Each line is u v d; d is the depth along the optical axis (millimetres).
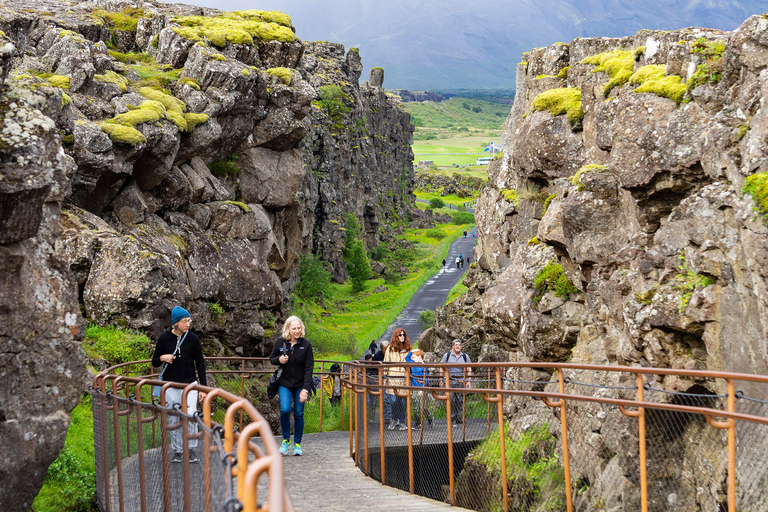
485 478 9594
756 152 7562
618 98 11188
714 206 8195
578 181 11352
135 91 18922
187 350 9367
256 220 21844
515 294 17031
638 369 7195
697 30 10305
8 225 5711
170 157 18094
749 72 8086
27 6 21844
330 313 65375
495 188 23750
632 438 8938
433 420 10180
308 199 65312
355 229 85750
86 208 16438
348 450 13562
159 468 5961
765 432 7062
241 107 21828
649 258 9297
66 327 6484
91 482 8656
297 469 11461
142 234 16984
